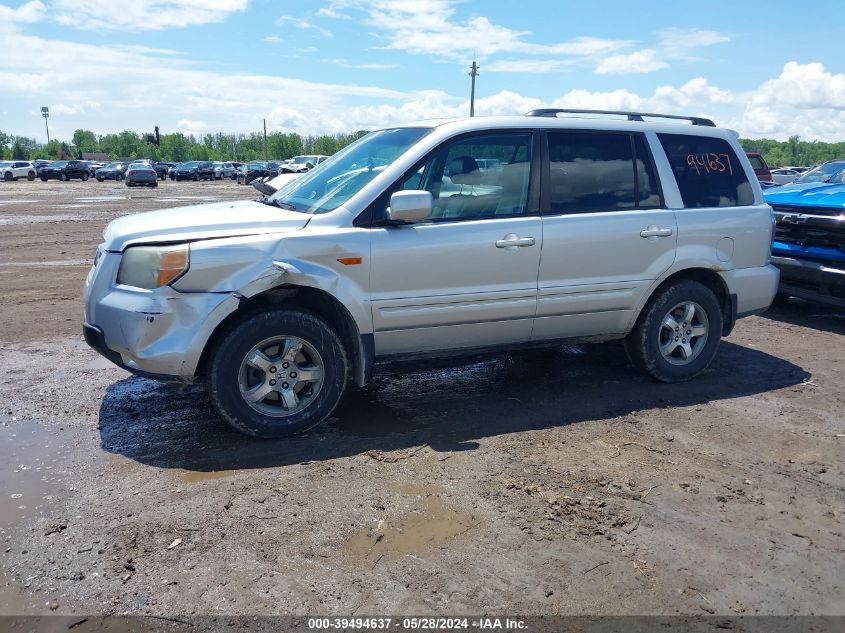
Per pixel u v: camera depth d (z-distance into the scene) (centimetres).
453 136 468
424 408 502
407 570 304
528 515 352
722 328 571
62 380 546
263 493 370
